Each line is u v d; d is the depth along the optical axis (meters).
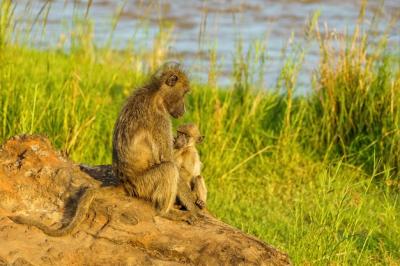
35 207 8.43
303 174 14.35
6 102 13.09
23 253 7.57
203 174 13.96
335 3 32.84
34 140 9.12
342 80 15.27
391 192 13.52
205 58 24.19
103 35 27.12
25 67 15.94
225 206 12.91
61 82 14.98
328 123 15.12
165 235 8.17
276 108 16.25
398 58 16.27
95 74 17.67
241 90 16.16
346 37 15.88
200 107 15.35
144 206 8.59
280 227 12.17
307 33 16.33
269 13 31.64
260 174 14.49
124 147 8.66
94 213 8.27
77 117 13.80
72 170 9.08
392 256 11.34
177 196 8.90
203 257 7.90
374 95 14.95
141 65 18.72
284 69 15.82
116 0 34.12
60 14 30.00
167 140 8.86
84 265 7.68
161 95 9.02
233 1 34.09
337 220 10.98
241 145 15.05
